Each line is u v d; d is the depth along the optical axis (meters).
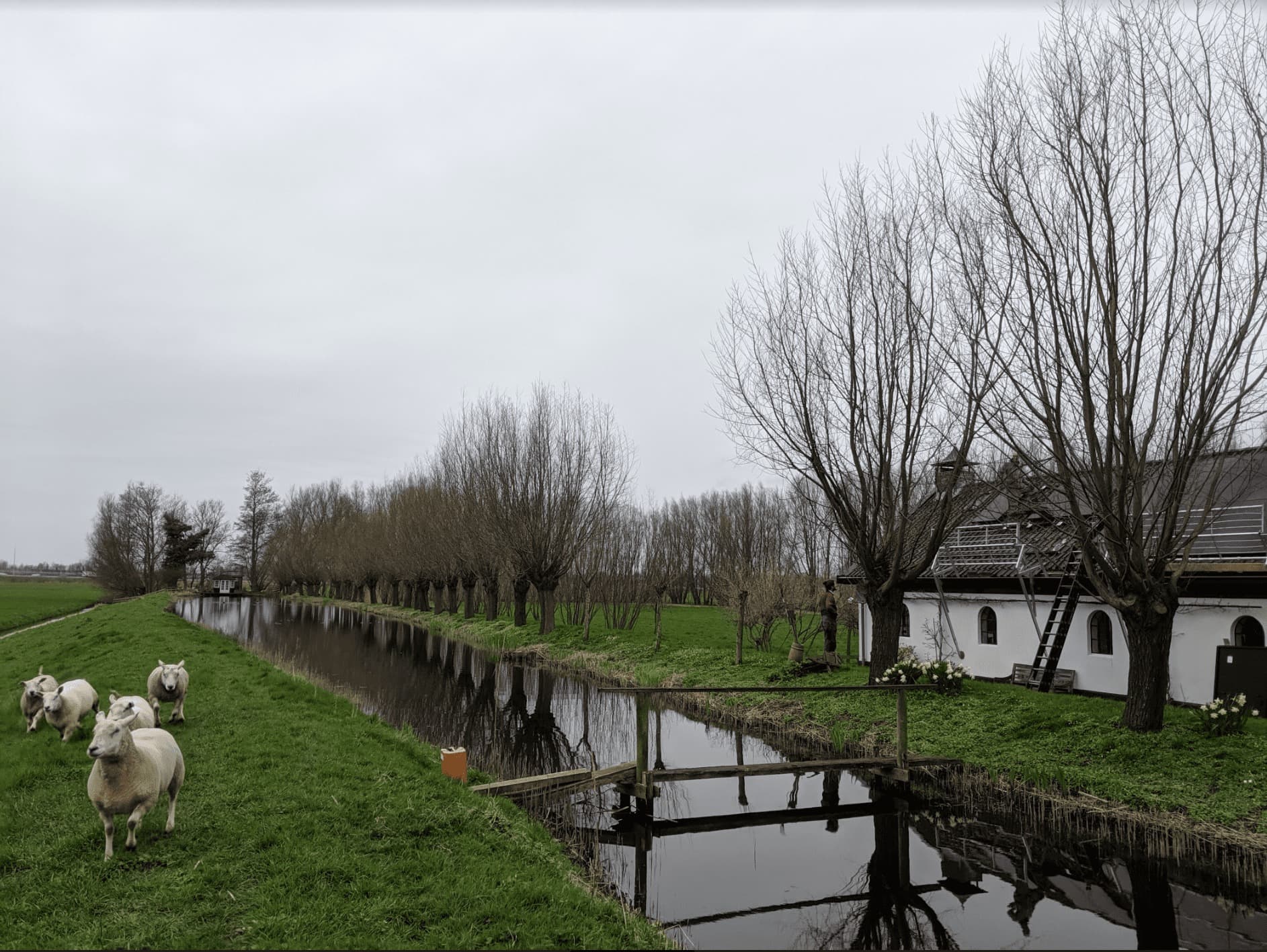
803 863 10.66
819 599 24.92
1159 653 12.80
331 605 79.88
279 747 11.66
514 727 19.44
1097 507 12.52
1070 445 12.75
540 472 36.41
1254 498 16.56
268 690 16.80
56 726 11.46
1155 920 8.68
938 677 17.25
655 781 12.73
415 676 27.38
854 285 18.05
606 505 37.91
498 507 37.47
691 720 20.17
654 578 39.22
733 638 32.34
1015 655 19.33
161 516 98.25
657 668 24.84
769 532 53.22
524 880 7.94
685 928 8.69
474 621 45.38
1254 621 14.54
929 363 16.95
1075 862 10.47
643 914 8.73
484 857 8.45
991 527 21.53
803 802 13.28
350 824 8.83
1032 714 14.65
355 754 11.70
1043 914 8.98
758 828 12.10
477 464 41.28
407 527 58.66
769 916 9.06
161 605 58.66
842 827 12.05
